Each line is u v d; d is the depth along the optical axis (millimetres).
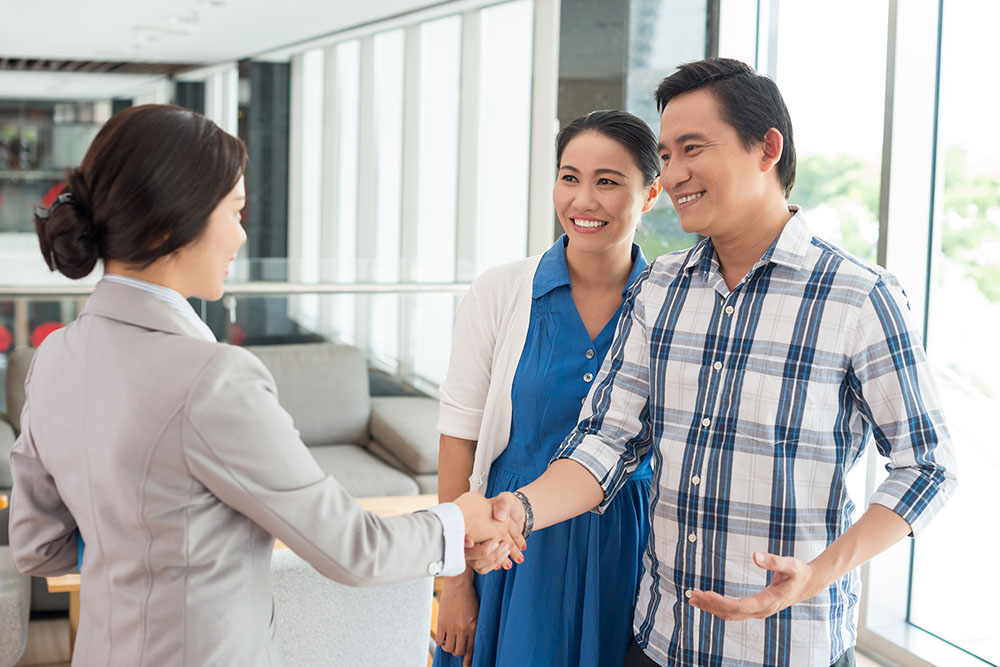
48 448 1291
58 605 3664
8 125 11234
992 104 2838
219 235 1268
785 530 1463
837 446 1468
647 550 1653
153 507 1185
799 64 3584
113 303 1246
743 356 1498
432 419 4562
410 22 6453
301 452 1251
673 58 4066
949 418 3041
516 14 5355
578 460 1624
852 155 3316
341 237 7938
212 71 9570
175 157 1204
